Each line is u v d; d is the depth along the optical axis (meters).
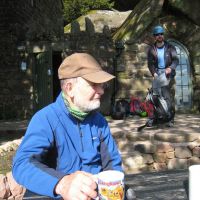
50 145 2.24
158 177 2.70
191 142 7.27
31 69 12.15
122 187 1.85
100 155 2.47
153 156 7.18
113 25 20.70
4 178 4.44
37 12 15.36
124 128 8.69
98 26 20.52
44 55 12.12
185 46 12.30
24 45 12.13
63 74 2.28
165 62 8.27
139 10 13.28
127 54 12.07
